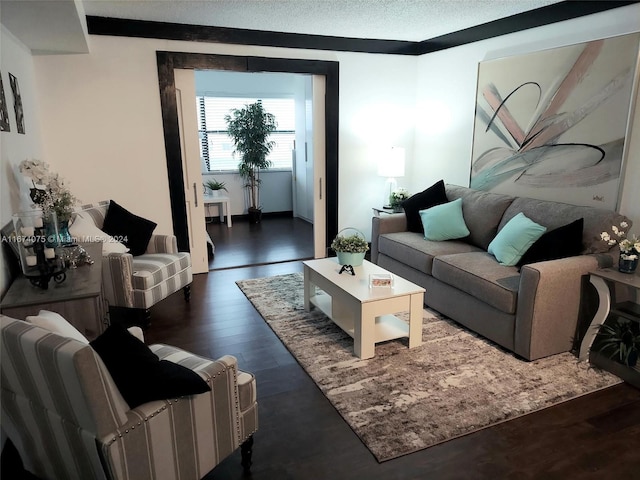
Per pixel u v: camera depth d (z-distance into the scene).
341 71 4.79
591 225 2.91
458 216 3.92
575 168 3.33
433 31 4.45
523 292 2.67
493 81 3.99
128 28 3.89
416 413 2.26
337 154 4.96
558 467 1.90
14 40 3.01
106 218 3.67
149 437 1.45
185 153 4.38
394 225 4.28
